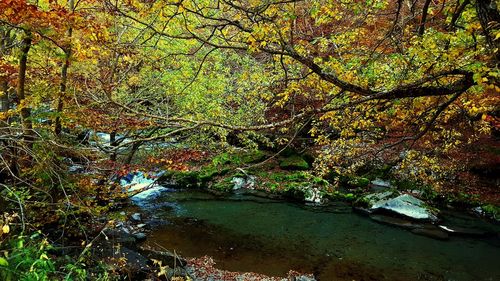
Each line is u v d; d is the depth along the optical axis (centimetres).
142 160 1456
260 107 1536
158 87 1405
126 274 863
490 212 1509
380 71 726
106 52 894
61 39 715
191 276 978
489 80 467
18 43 905
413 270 1066
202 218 1458
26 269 483
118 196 1076
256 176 1962
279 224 1416
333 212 1561
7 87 955
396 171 1791
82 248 912
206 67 1394
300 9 755
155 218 1434
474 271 1063
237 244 1223
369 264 1102
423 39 550
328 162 1297
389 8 1036
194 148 1531
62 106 926
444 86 534
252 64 1408
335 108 536
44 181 882
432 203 1645
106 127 939
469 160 1831
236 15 663
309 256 1148
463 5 510
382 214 1520
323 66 788
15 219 785
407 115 777
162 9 606
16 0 562
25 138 809
